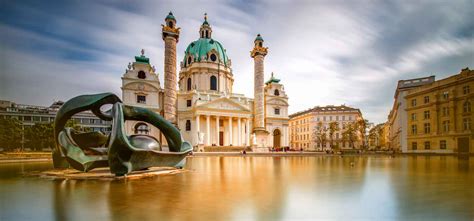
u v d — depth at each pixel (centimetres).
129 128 5906
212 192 967
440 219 635
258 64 6700
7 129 4859
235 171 1755
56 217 654
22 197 886
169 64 5622
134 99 6284
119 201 821
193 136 6725
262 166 2189
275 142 8219
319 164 2423
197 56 7838
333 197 879
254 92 6756
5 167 2098
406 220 629
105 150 1550
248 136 7238
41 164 2436
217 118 6819
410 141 5547
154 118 1703
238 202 806
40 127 5362
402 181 1242
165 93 5609
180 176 1466
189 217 650
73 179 1323
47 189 1039
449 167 2025
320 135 9325
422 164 2367
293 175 1504
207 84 7588
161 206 757
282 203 793
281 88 8344
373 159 3344
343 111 9881
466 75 4391
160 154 1572
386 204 781
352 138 8662
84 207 748
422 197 879
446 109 4744
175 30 5700
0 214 680
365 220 630
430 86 5050
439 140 4816
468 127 4359
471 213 684
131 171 1425
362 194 929
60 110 1470
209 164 2452
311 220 630
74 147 1473
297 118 11356
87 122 9612
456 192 962
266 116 7944
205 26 8531
